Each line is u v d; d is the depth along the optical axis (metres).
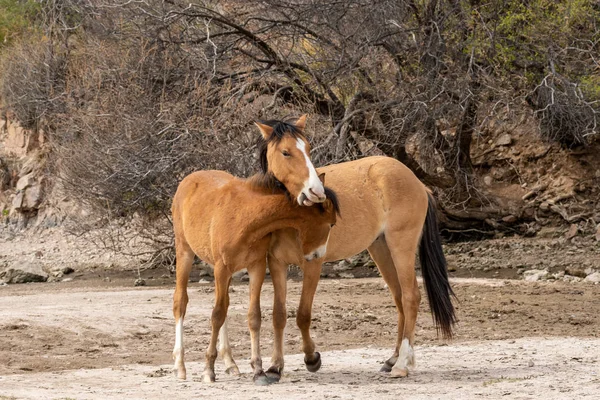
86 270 21.55
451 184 22.00
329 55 20.33
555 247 20.97
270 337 11.44
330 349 10.47
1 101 29.58
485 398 6.84
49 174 24.97
